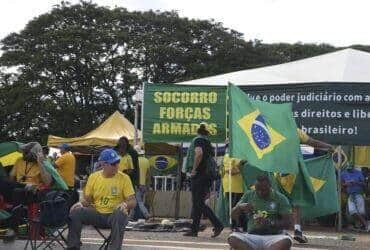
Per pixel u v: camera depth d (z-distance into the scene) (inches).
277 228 299.1
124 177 316.8
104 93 1846.7
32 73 1782.7
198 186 426.0
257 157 391.9
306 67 675.4
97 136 850.1
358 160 719.1
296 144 414.9
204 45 1947.6
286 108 423.8
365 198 582.9
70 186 450.0
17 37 1866.4
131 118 1850.4
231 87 400.2
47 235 350.0
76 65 1781.5
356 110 535.5
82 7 1872.5
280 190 417.1
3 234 357.1
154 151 700.0
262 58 2011.6
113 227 306.7
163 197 669.9
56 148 857.5
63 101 1774.1
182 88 561.9
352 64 665.6
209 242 398.6
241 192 478.3
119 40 1829.5
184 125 560.1
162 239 414.0
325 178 501.0
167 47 1849.2
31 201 347.3
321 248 386.3
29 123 1761.8
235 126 391.9
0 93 1823.3
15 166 377.7
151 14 1923.0
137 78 1828.2
